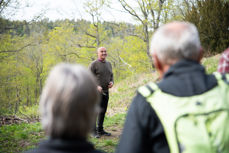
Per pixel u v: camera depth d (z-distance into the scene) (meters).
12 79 22.83
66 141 0.90
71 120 0.91
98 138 5.45
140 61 22.12
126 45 22.98
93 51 25.12
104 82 5.22
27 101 34.56
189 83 1.23
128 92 13.38
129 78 16.78
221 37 12.96
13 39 15.59
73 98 0.90
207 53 13.45
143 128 1.22
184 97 1.19
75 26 23.84
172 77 1.27
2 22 12.02
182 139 1.10
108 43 26.03
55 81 0.94
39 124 7.64
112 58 28.41
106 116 8.27
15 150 5.12
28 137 6.08
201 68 1.28
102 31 24.09
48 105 0.93
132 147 1.22
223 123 1.13
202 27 13.75
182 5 20.47
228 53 2.09
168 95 1.22
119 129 6.40
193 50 1.28
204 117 1.14
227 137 1.11
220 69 2.11
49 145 0.90
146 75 15.97
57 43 25.98
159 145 1.19
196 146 1.08
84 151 0.92
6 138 5.95
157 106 1.20
